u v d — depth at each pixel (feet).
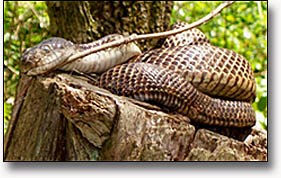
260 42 5.07
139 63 2.21
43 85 2.18
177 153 2.12
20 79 2.45
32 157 2.31
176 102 2.17
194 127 2.16
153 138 2.09
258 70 4.90
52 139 2.26
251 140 2.36
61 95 2.05
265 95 3.50
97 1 3.35
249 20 4.97
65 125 2.23
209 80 2.24
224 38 4.91
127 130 2.06
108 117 2.04
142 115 2.09
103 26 3.35
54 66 2.17
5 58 4.22
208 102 2.24
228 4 2.37
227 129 2.31
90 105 2.02
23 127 2.37
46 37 4.34
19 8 4.40
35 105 2.28
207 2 4.88
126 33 3.34
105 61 2.26
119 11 3.35
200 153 2.15
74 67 2.23
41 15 4.44
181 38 2.46
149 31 3.38
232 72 2.27
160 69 2.20
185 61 2.25
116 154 2.08
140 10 3.37
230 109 2.27
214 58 2.28
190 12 4.86
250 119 2.34
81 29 3.34
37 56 2.18
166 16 3.45
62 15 3.41
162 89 2.15
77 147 2.17
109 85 2.19
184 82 2.20
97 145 2.11
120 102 2.05
